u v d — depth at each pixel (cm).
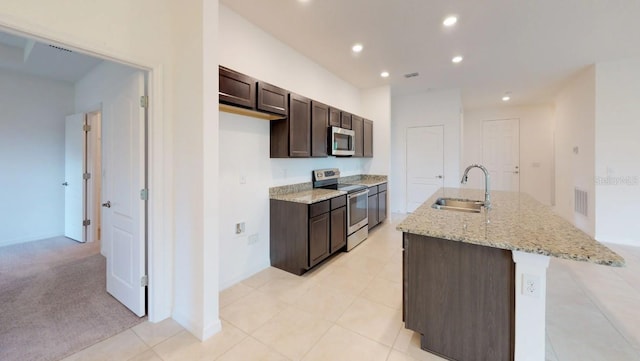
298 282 286
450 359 173
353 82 500
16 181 407
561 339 195
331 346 189
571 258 125
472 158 752
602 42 336
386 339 196
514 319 152
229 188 276
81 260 344
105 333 203
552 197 681
